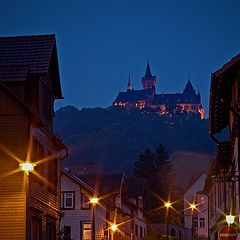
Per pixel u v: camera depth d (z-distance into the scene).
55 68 45.06
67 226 70.69
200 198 124.75
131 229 87.00
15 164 37.31
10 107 37.81
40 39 42.78
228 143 41.28
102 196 73.75
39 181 40.94
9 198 37.00
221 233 29.66
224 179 35.31
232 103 33.47
